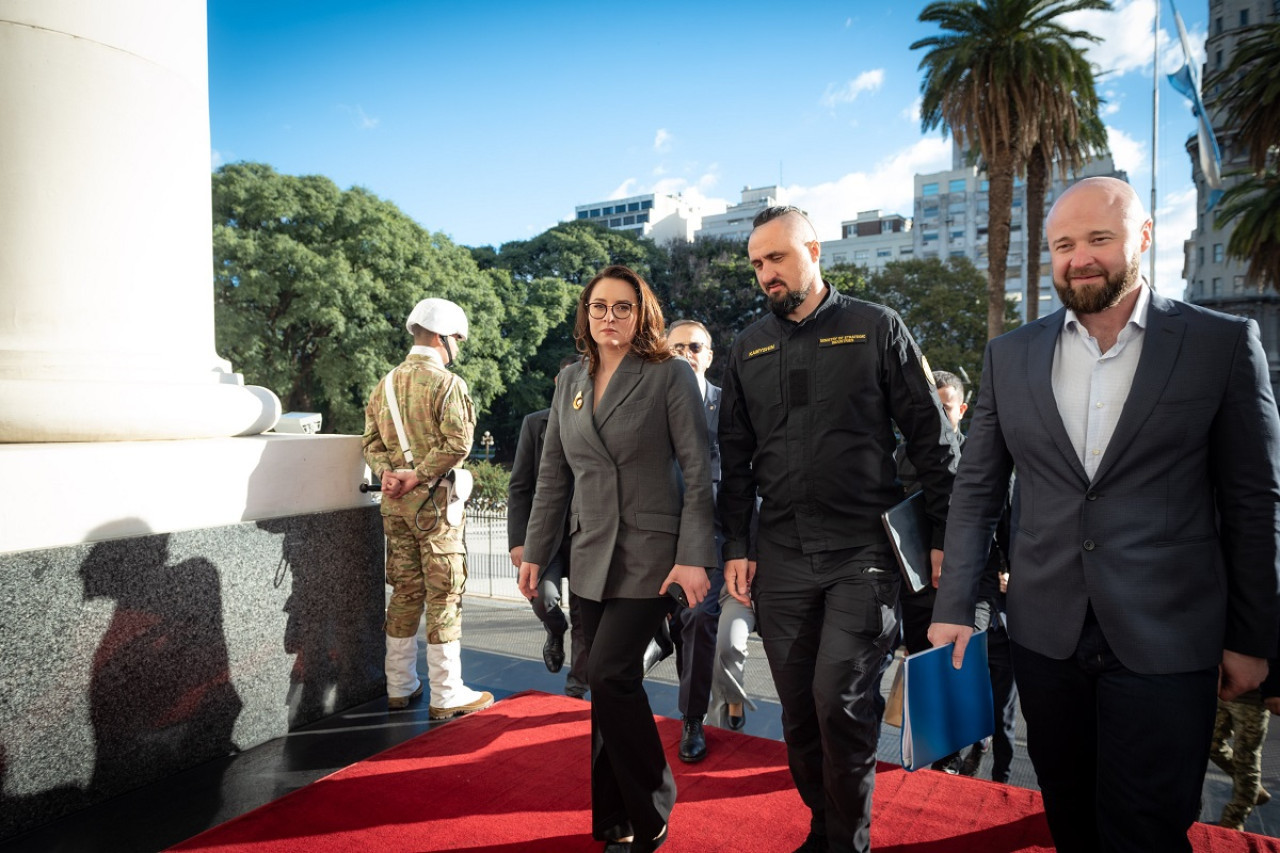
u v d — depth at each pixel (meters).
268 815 2.69
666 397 2.37
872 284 47.47
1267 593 1.65
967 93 21.17
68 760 2.72
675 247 51.84
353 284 32.16
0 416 2.74
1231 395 1.68
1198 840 2.47
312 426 4.95
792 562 2.38
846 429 2.32
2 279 2.91
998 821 2.62
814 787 2.38
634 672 2.28
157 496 3.02
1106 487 1.79
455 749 3.26
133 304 3.18
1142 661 1.70
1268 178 23.50
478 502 22.94
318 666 3.68
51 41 2.96
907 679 1.93
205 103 3.61
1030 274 23.31
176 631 3.05
